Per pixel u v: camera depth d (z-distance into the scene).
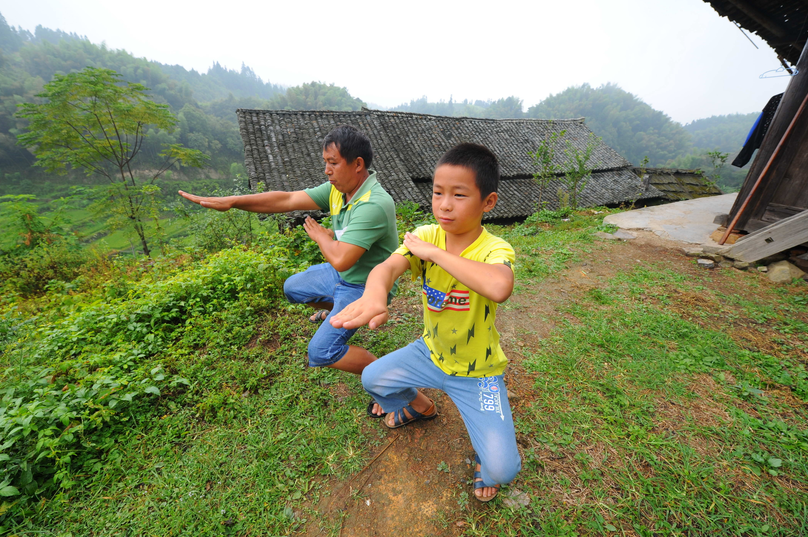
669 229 5.81
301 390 2.37
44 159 15.69
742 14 5.69
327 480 1.83
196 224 9.77
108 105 14.62
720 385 2.37
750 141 7.41
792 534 1.50
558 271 4.32
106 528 1.63
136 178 74.19
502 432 1.43
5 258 11.38
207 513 1.67
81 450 1.94
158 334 2.94
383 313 1.07
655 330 3.00
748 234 4.70
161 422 2.14
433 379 1.61
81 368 2.49
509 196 15.70
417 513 1.67
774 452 1.87
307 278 2.34
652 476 1.78
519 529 1.58
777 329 3.02
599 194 16.88
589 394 2.30
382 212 1.87
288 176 11.88
